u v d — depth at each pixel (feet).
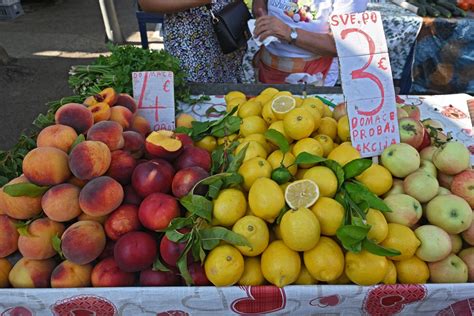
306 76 7.28
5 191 3.17
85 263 3.19
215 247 3.14
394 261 3.33
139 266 3.12
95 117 4.12
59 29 18.74
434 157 3.88
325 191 3.43
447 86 11.37
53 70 14.98
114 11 16.62
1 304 3.09
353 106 4.02
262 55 7.82
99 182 3.27
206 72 6.77
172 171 3.62
